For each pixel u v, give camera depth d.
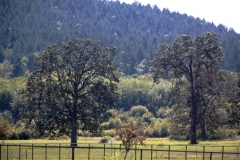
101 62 95.56
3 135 81.31
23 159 59.62
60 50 95.81
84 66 94.31
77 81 94.94
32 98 94.06
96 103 95.56
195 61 105.06
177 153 71.31
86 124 94.25
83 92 99.75
